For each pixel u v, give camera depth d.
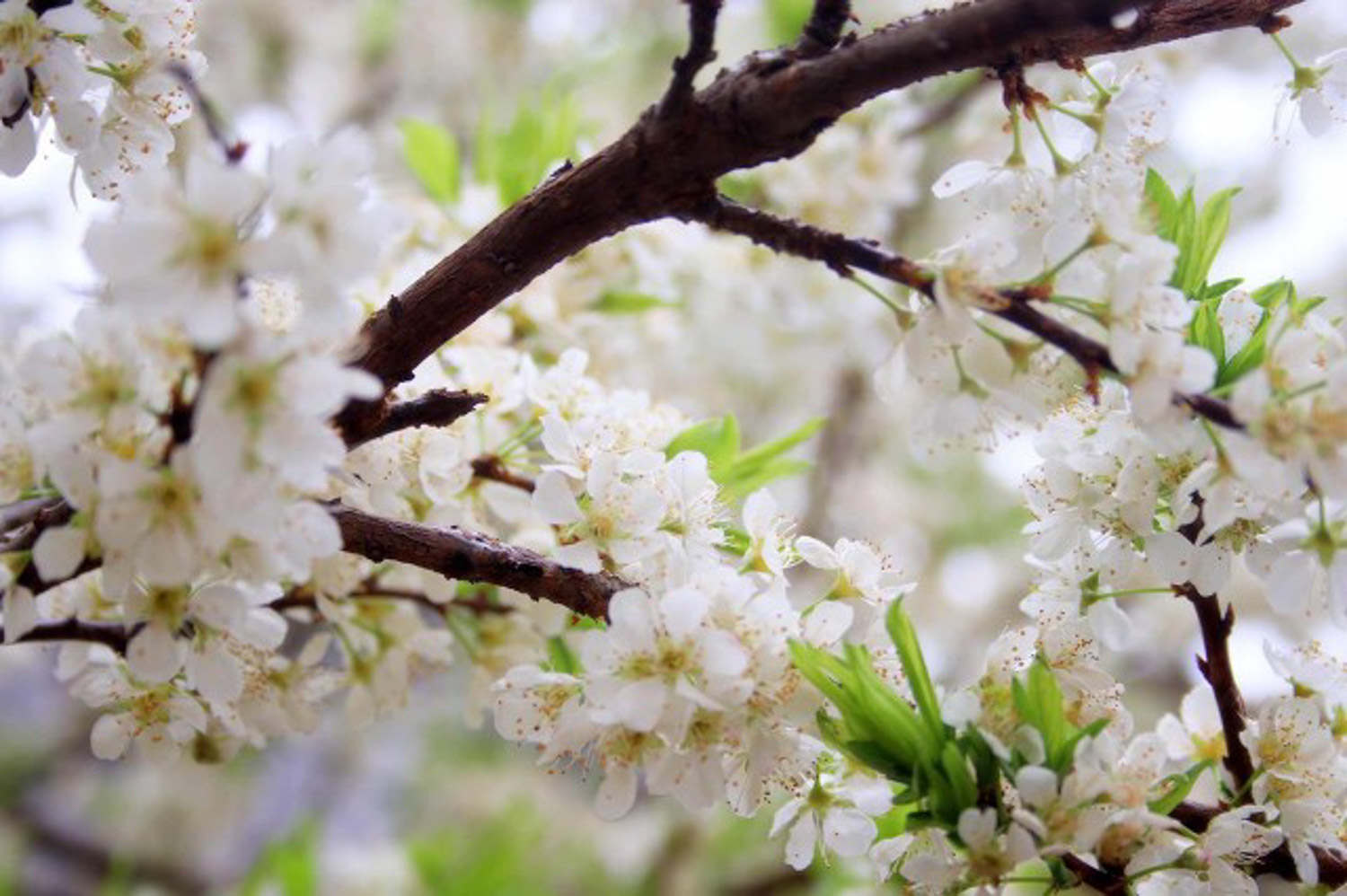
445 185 0.81
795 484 1.37
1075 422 0.60
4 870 1.56
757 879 1.20
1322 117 0.62
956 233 1.30
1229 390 0.57
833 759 0.60
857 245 0.57
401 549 0.60
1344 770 0.61
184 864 1.63
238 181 0.53
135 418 0.55
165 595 0.57
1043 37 0.55
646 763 0.58
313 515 0.55
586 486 0.60
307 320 0.53
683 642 0.57
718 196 0.57
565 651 0.67
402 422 0.58
